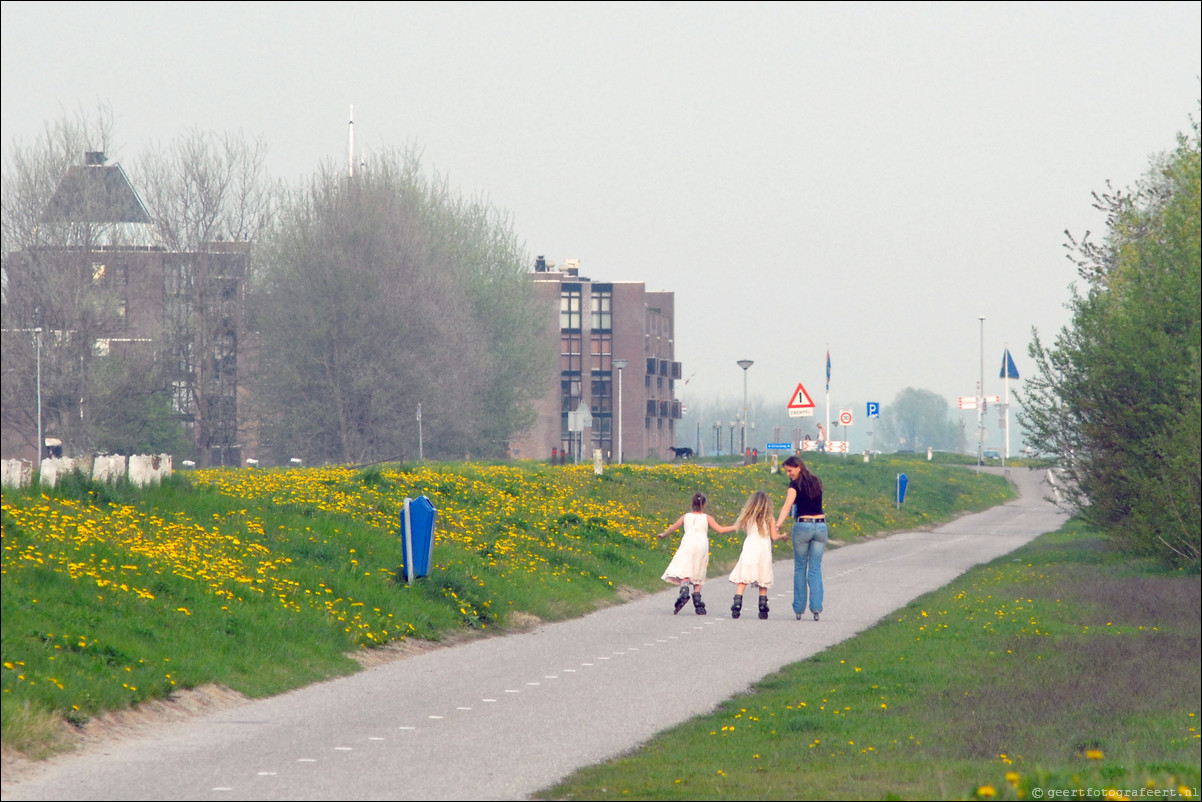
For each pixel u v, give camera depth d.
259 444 179.00
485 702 29.16
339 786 20.59
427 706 28.62
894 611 48.22
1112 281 63.47
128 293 156.25
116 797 19.69
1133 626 42.31
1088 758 22.89
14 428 142.62
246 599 36.81
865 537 91.00
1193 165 54.41
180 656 30.20
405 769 22.02
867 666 34.16
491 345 192.12
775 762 22.77
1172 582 53.56
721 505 93.31
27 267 145.50
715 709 28.64
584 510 74.25
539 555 55.47
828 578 61.50
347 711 27.92
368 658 35.44
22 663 25.98
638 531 68.44
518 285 197.00
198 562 38.88
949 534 96.19
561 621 45.25
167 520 45.19
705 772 21.62
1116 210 68.06
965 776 21.20
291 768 22.05
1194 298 54.44
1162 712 28.59
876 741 24.92
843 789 19.89
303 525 49.66
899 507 108.44
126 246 155.25
